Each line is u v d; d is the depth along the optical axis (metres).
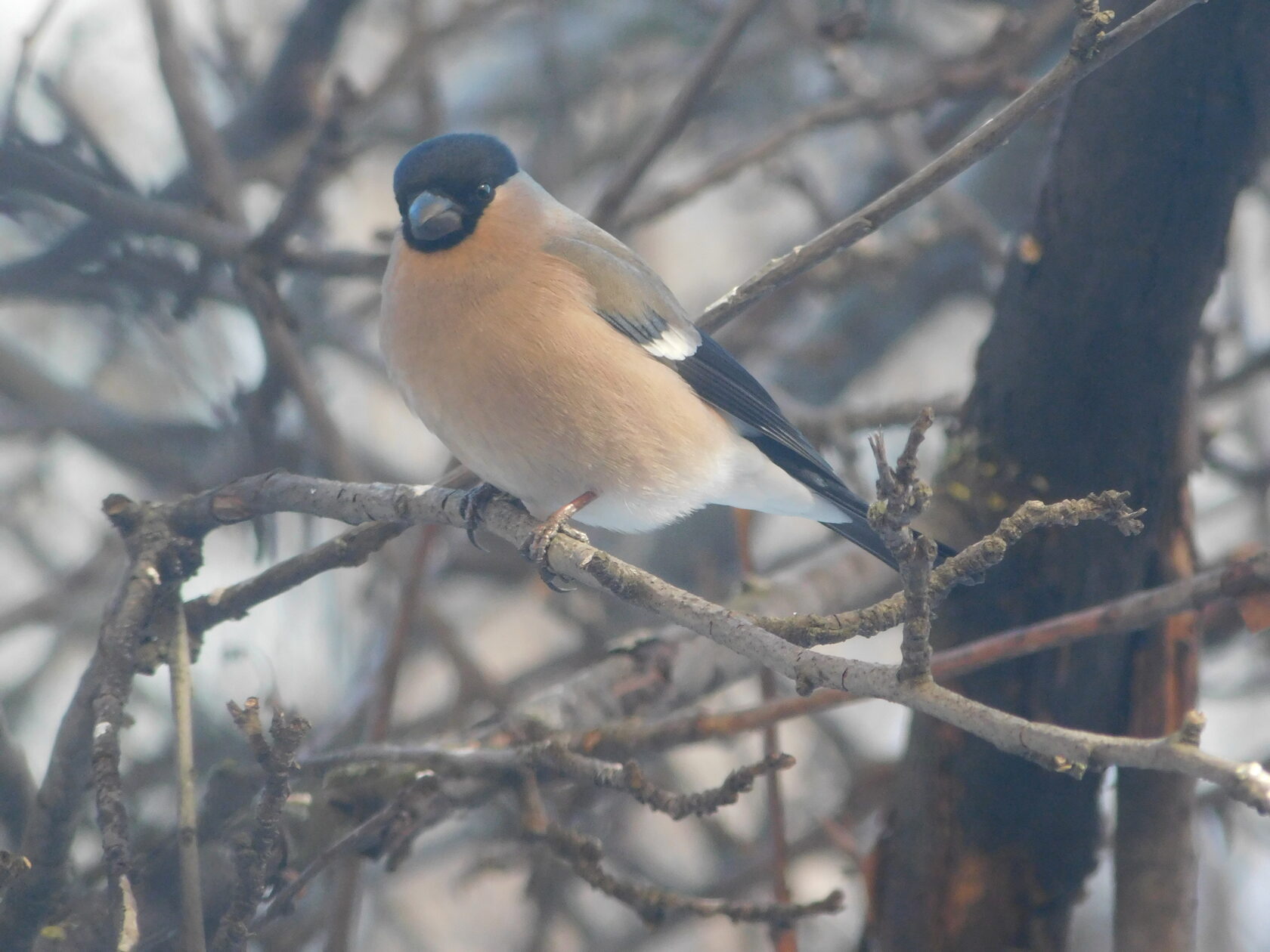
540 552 7.86
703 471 8.86
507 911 17.77
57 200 11.30
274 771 6.03
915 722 8.71
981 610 8.55
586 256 8.61
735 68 17.31
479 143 8.74
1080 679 8.42
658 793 7.04
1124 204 7.73
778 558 16.31
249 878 6.17
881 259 14.33
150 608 7.06
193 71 13.87
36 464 17.17
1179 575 8.53
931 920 8.63
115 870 6.07
